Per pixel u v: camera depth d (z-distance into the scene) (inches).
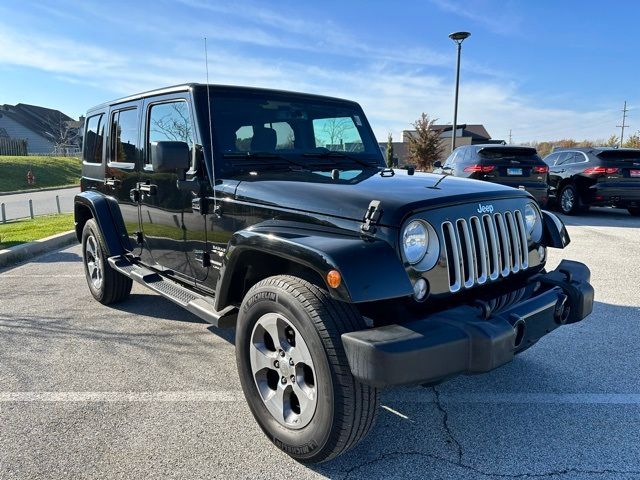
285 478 93.9
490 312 92.4
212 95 135.3
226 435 108.3
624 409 118.6
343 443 89.4
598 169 451.8
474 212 102.4
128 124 171.8
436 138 1163.9
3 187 1134.4
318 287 94.0
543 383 132.4
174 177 144.0
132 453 101.6
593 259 274.8
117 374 139.1
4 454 101.3
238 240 105.4
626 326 172.6
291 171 133.0
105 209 190.5
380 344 81.1
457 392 128.3
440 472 95.8
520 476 94.4
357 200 98.0
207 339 165.3
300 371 96.1
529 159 422.9
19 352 154.6
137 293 221.9
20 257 298.4
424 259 94.4
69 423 113.2
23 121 2475.4
